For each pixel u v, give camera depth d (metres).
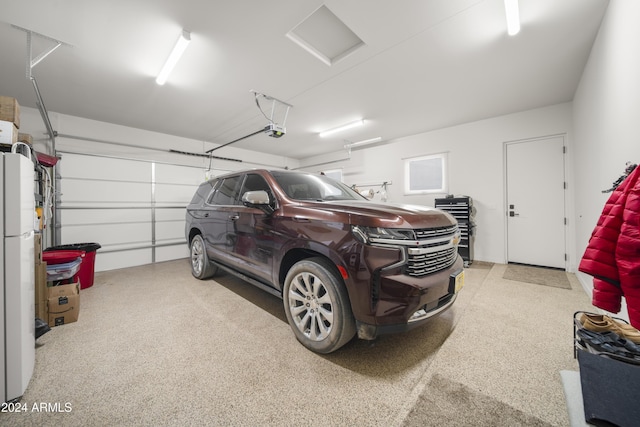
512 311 2.47
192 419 1.22
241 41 2.53
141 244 5.26
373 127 5.39
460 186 5.22
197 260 3.77
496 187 4.77
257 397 1.36
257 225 2.33
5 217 1.31
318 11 2.23
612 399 1.14
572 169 4.01
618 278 1.08
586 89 2.99
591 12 2.18
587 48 2.68
